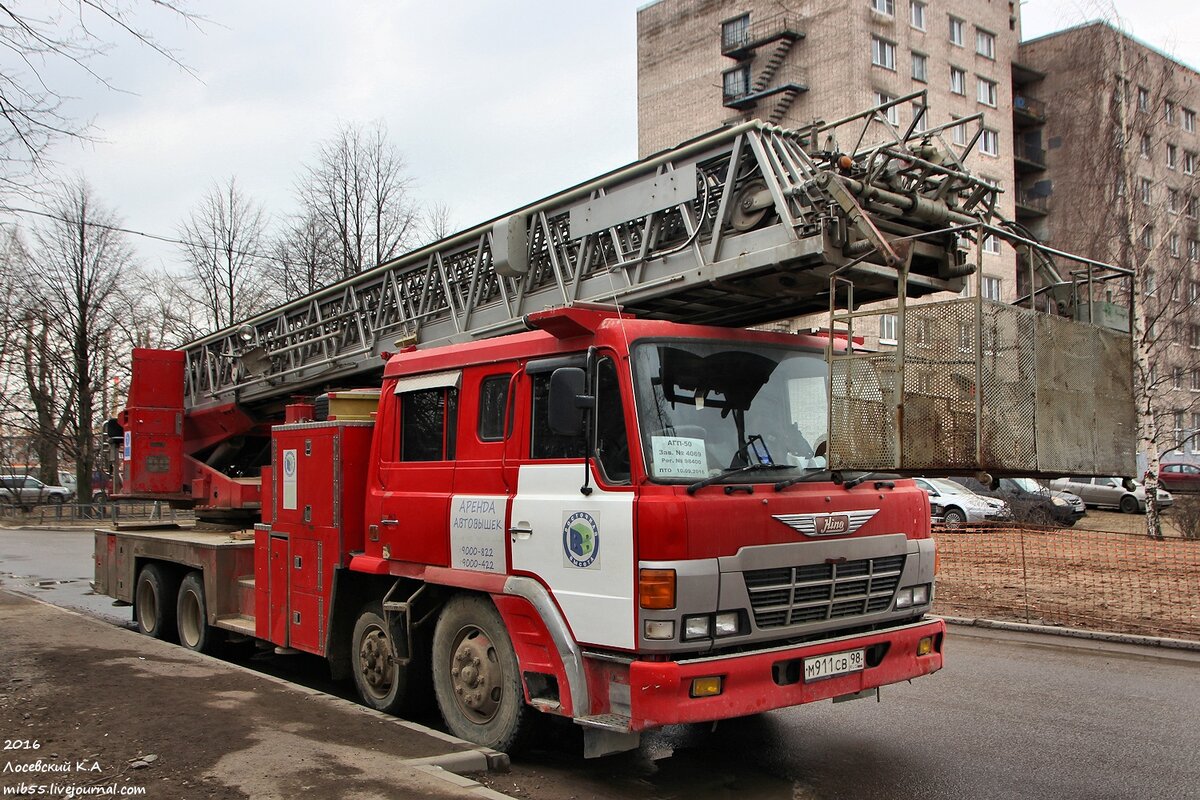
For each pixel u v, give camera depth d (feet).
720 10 141.28
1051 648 30.01
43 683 21.88
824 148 19.07
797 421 18.12
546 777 17.57
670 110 149.89
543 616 16.76
